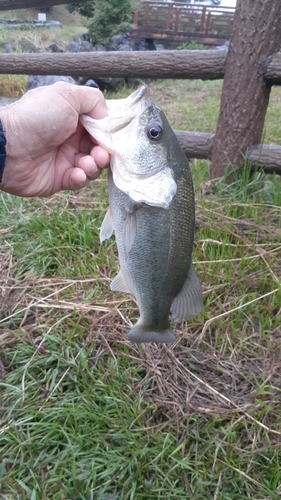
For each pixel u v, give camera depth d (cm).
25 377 49
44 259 66
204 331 54
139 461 40
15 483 39
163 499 38
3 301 60
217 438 42
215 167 83
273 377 49
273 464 40
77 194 84
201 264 62
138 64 85
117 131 34
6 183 39
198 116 147
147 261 35
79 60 92
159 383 48
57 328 55
